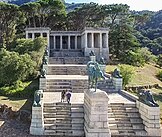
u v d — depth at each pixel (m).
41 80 28.67
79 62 47.78
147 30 130.62
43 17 69.50
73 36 65.06
